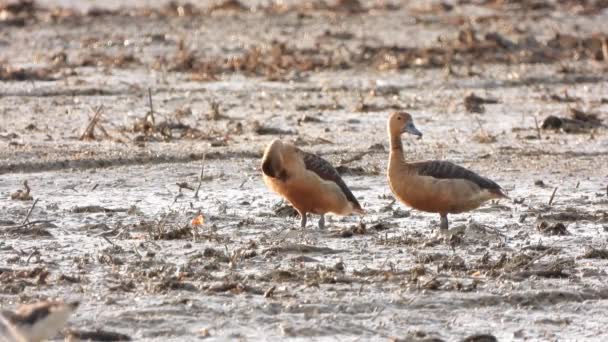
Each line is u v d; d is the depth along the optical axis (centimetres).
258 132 2350
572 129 2450
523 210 1702
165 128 2302
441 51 3462
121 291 1209
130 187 1833
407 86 3022
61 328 1062
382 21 4084
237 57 3359
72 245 1435
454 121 2542
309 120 2500
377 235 1524
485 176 1966
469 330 1123
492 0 4556
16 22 3906
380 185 1889
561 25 4019
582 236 1534
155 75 3103
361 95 2830
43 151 2053
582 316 1180
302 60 3316
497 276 1302
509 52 3525
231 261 1338
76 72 3116
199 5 4447
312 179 1502
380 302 1188
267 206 1708
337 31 3872
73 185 1834
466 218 1642
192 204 1712
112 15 4116
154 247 1423
